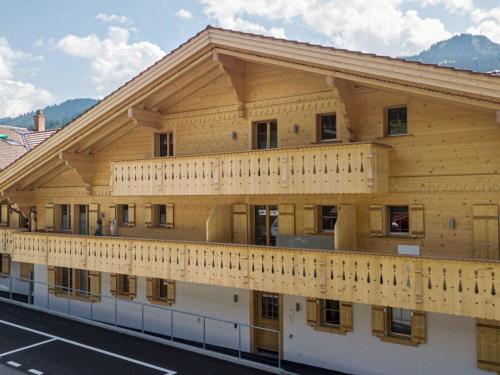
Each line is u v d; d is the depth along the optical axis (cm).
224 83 1753
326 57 1351
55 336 1875
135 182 1798
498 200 1280
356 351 1502
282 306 1655
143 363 1588
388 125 1460
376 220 1463
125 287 2108
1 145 3180
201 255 1644
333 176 1374
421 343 1386
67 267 2194
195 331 1862
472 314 1184
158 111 1881
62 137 1988
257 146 1700
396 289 1286
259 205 1711
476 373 1309
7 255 2703
